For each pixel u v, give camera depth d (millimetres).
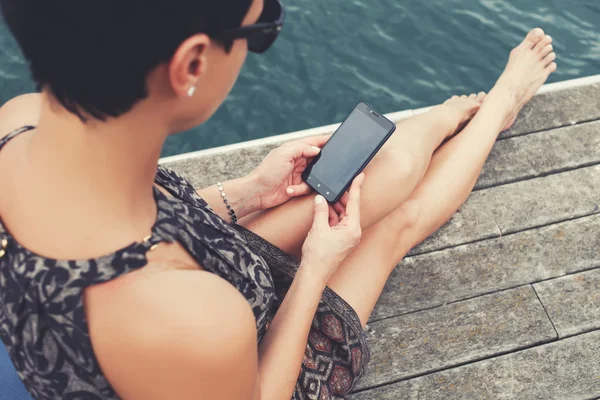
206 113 817
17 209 791
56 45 660
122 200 797
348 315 1559
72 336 789
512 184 2320
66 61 667
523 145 2428
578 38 4266
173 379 808
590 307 2027
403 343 1940
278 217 1680
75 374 822
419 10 4477
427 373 1891
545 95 2584
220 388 842
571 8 4492
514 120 2498
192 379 812
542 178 2342
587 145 2439
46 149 756
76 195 767
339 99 3971
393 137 1865
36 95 1013
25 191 784
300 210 1684
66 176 759
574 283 2078
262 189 1671
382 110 3900
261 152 2381
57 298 769
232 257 1112
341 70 4113
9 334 823
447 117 2104
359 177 1635
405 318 1990
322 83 4047
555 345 1951
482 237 2180
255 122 3852
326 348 1522
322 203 1499
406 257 2125
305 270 1366
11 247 792
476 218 2223
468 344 1943
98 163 754
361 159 1719
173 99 749
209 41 729
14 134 888
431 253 2137
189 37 690
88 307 780
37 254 778
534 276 2094
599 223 2223
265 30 788
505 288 2064
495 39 4277
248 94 3977
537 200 2277
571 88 2615
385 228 1798
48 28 652
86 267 772
